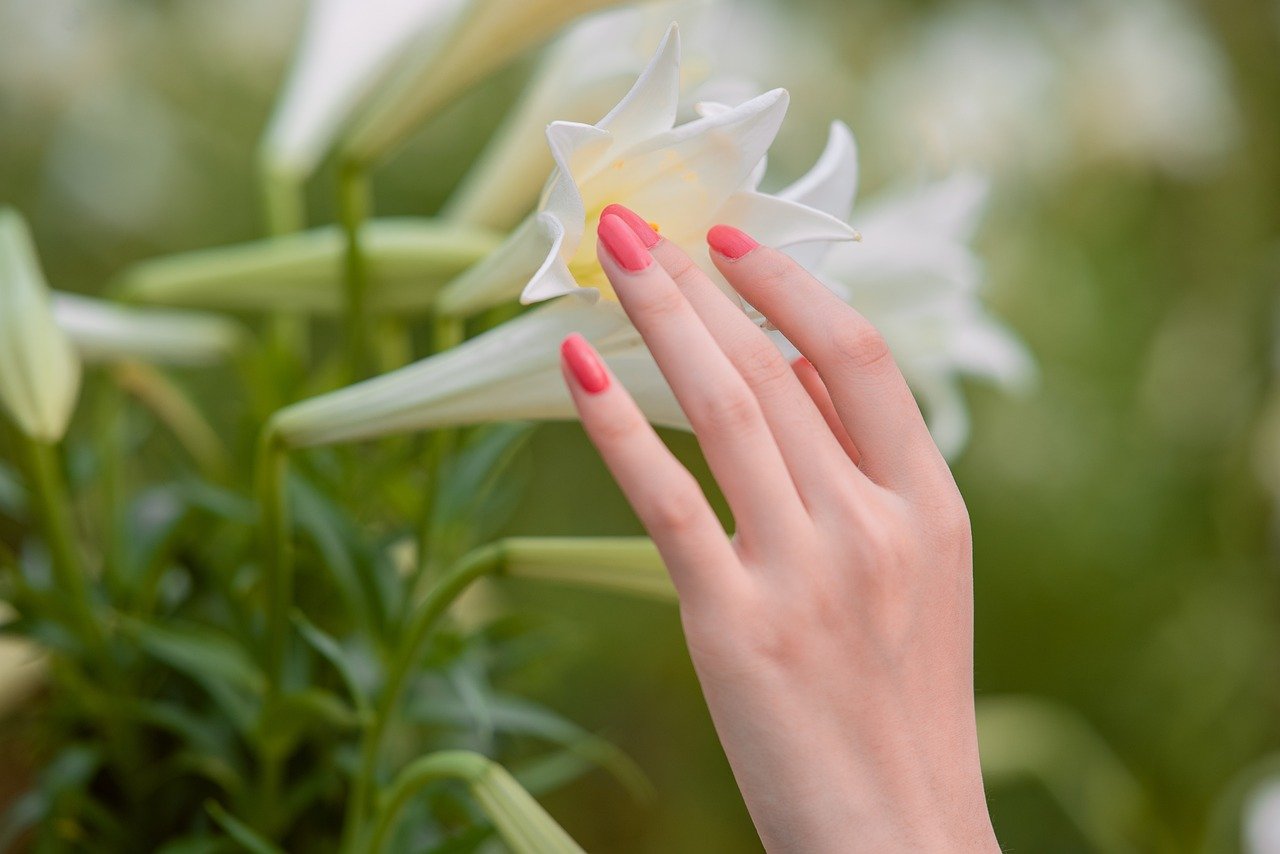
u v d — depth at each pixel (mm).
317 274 721
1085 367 1790
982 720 1286
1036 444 1769
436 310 667
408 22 758
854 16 1639
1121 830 1263
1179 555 1843
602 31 713
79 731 725
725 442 602
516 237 623
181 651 679
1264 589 1844
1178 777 1786
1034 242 1746
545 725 704
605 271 601
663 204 618
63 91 1497
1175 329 1825
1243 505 1831
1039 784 1588
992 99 1649
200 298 727
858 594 611
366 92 763
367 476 728
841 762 612
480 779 632
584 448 1644
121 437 776
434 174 1559
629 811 1660
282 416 648
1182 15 1738
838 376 623
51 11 1455
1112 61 1690
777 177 1552
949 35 1666
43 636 697
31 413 660
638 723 1695
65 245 1506
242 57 1583
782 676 607
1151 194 1802
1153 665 1815
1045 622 1808
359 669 715
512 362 622
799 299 619
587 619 1646
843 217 644
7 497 730
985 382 1736
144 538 736
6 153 1476
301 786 708
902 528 617
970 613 632
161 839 722
